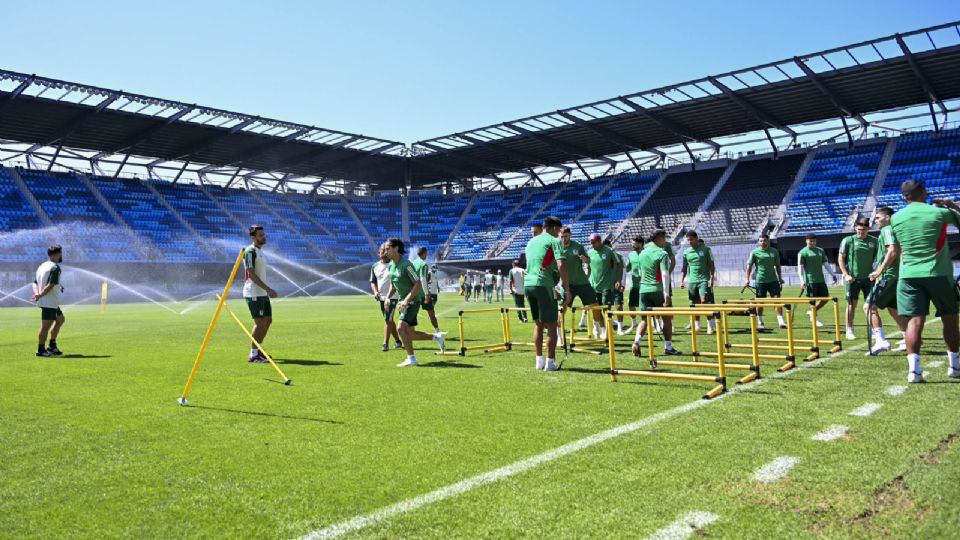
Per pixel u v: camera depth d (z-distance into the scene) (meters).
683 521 3.13
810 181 44.59
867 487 3.49
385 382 7.49
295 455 4.44
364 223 60.28
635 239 13.36
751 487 3.56
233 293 50.78
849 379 6.86
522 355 10.03
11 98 32.53
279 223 55.97
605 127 42.78
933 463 3.85
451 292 54.25
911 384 6.44
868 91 35.03
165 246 48.06
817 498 3.37
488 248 55.56
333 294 54.66
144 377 8.16
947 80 33.28
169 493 3.72
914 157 42.06
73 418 5.75
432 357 9.95
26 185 46.09
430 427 5.16
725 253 41.22
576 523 3.14
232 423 5.47
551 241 8.17
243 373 8.39
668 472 3.85
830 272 38.62
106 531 3.19
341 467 4.14
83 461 4.39
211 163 48.66
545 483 3.72
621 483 3.68
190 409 6.09
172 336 14.45
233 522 3.27
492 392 6.70
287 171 53.03
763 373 7.48
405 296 9.17
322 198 60.94
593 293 11.93
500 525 3.14
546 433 4.88
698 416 5.31
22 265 41.72
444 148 49.06
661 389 6.70
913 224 6.58
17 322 21.00
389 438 4.85
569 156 51.19
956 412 5.15
